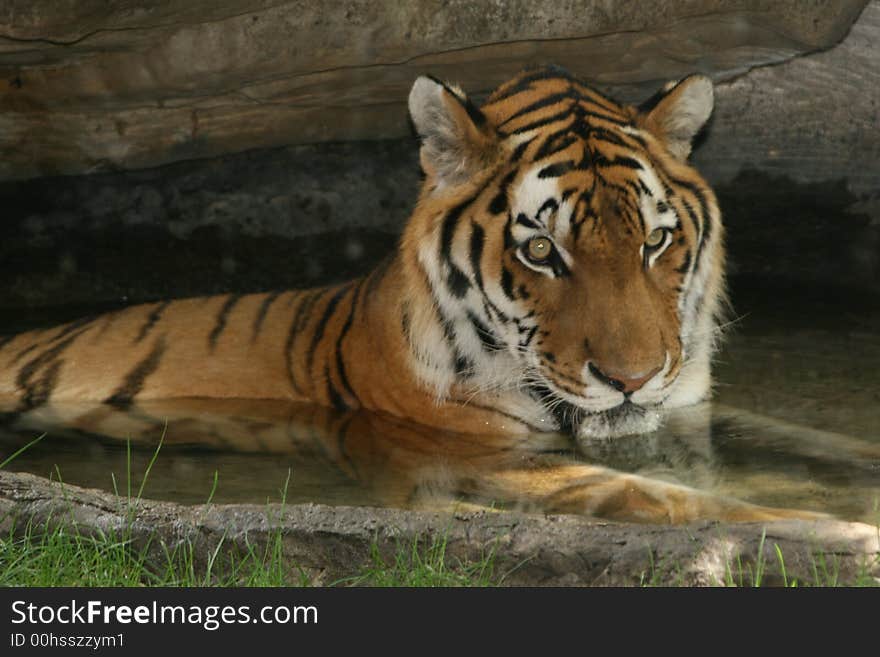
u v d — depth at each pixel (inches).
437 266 413.1
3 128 580.7
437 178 411.8
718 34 539.5
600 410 382.0
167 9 476.4
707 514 314.7
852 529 273.6
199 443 408.8
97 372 489.4
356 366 453.1
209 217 666.2
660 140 410.3
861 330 526.3
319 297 496.1
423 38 515.8
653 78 593.6
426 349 422.3
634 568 269.7
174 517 291.3
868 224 635.5
